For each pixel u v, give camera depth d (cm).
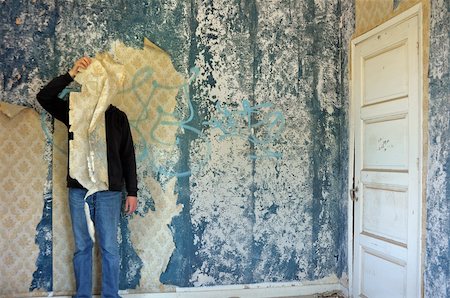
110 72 270
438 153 223
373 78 286
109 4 294
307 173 327
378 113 279
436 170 225
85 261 269
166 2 303
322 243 327
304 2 327
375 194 283
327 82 327
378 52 280
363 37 298
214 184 311
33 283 284
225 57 312
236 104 314
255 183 318
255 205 317
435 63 226
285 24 323
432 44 229
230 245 313
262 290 316
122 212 296
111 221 268
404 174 251
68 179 268
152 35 301
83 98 262
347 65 321
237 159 314
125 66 296
